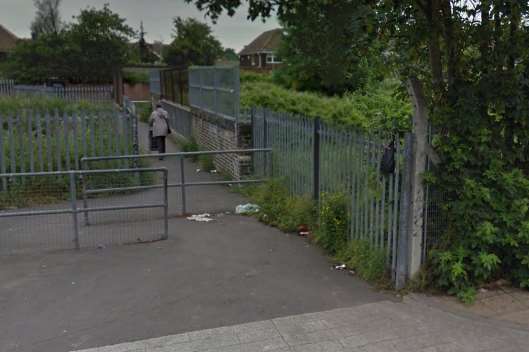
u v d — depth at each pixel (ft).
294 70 69.56
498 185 14.57
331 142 20.13
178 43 131.34
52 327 12.86
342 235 18.74
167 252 19.06
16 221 23.44
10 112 29.81
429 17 14.96
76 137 30.17
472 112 14.25
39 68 100.94
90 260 18.12
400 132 15.30
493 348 11.73
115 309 13.94
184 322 13.12
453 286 14.56
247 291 15.19
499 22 14.23
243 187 30.22
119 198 28.81
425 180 14.60
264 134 29.25
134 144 31.83
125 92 107.24
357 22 14.56
